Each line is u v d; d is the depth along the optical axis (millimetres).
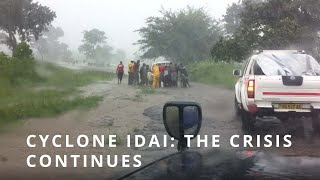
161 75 24656
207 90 21641
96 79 29109
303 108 8602
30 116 10727
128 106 13703
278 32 18875
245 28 20281
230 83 24031
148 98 16547
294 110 8609
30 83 13523
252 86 8672
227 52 20516
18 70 13812
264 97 8617
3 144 7738
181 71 24609
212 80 28875
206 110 12922
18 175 5758
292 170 2072
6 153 7035
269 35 19172
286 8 19734
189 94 18797
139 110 12758
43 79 14359
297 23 19219
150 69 26656
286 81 8531
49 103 11961
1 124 9469
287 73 9195
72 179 5609
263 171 2053
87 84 23688
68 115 11234
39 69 14500
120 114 11828
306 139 8430
